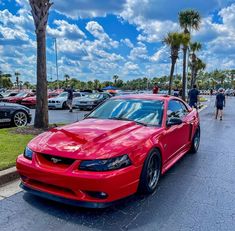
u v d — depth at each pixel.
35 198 4.14
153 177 4.49
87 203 3.53
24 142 7.20
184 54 28.12
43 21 9.23
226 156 6.90
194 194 4.45
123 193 3.70
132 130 4.44
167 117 5.18
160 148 4.54
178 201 4.17
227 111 21.19
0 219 3.56
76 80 87.88
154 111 5.23
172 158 5.45
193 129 6.75
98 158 3.55
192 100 16.06
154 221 3.57
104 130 4.25
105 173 3.50
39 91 9.32
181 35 25.81
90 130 4.24
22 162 3.93
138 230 3.36
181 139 5.88
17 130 8.99
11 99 24.56
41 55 9.25
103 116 5.36
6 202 4.02
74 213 3.73
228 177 5.30
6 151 6.20
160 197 4.29
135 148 3.90
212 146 8.06
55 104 22.62
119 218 3.63
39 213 3.72
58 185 3.61
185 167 5.91
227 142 8.70
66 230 3.33
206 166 6.00
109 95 22.73
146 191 4.23
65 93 24.12
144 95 5.93
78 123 4.80
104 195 3.53
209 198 4.30
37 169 3.72
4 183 4.72
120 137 4.07
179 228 3.42
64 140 3.94
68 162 3.63
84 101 21.38
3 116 10.77
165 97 5.79
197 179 5.15
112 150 3.68
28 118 11.64
